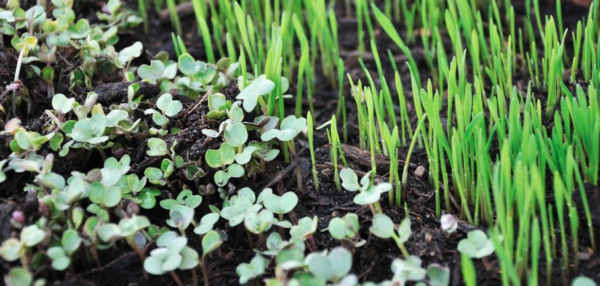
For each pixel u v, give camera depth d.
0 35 0.49
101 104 0.48
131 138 0.46
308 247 0.44
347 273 0.41
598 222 0.43
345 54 0.56
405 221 0.42
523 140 0.42
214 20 0.53
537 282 0.42
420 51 0.55
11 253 0.40
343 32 0.57
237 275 0.44
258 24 0.56
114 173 0.43
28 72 0.48
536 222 0.39
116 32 0.51
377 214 0.42
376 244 0.44
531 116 0.45
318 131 0.52
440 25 0.56
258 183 0.46
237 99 0.47
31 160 0.43
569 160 0.41
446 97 0.52
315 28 0.53
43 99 0.48
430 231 0.43
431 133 0.47
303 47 0.49
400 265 0.41
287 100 0.53
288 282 0.40
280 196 0.46
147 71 0.48
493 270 0.43
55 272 0.42
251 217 0.43
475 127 0.44
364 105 0.49
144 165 0.45
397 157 0.47
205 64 0.48
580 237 0.44
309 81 0.52
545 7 0.56
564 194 0.43
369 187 0.43
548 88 0.49
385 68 0.55
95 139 0.44
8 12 0.49
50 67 0.48
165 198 0.45
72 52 0.49
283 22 0.48
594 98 0.43
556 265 0.43
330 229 0.42
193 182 0.46
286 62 0.54
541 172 0.44
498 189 0.41
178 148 0.46
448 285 0.42
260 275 0.42
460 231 0.44
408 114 0.52
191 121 0.47
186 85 0.48
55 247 0.41
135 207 0.43
